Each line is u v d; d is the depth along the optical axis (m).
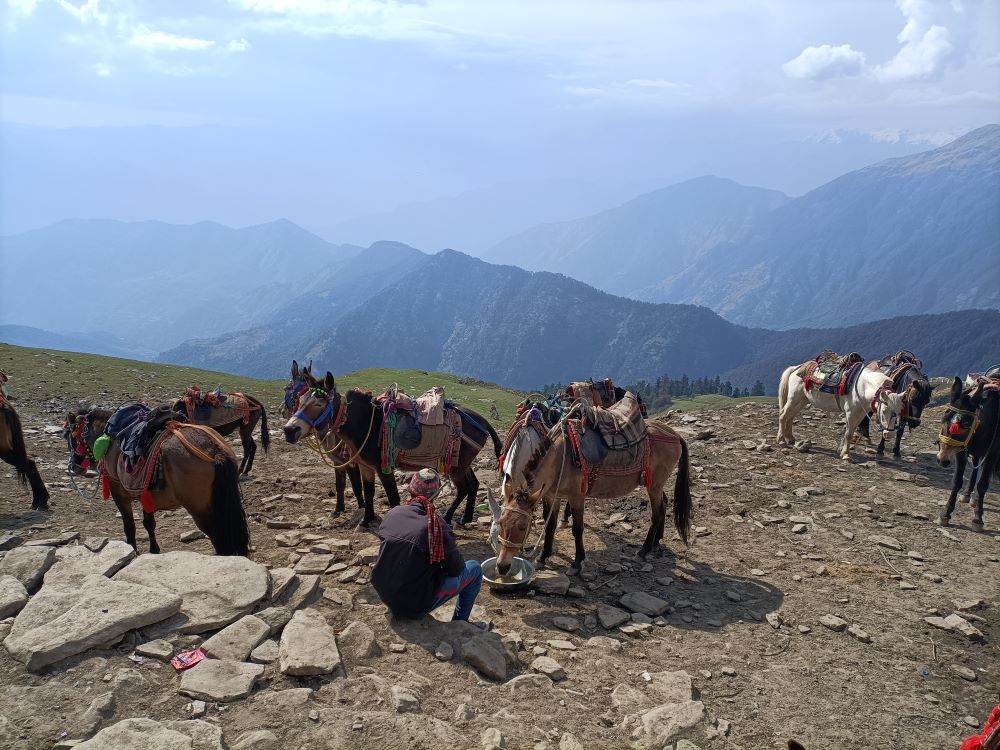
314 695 5.52
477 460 15.04
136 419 8.24
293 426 9.07
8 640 5.75
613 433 8.71
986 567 9.45
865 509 11.50
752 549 9.94
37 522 10.48
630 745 5.28
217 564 7.17
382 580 6.74
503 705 5.70
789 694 6.37
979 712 6.29
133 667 5.66
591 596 8.24
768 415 19.14
